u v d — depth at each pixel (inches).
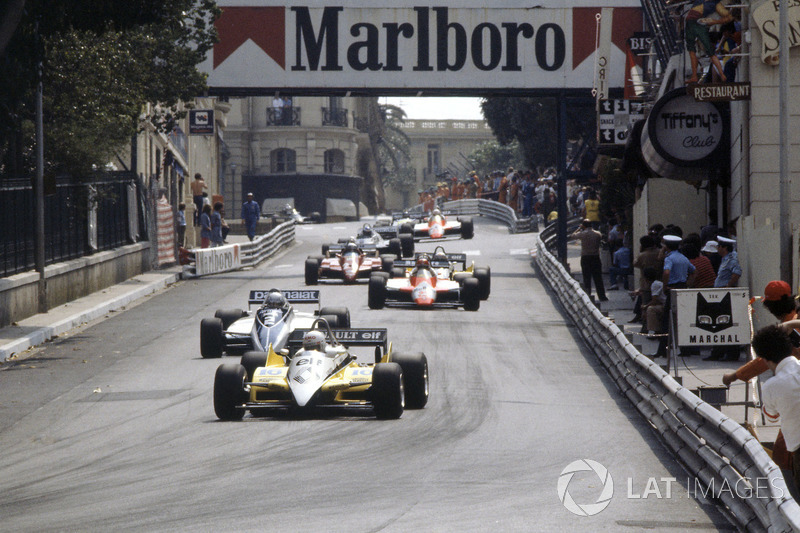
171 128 3784.5
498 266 4845.0
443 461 1379.2
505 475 1298.0
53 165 3437.5
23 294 3063.5
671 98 2775.6
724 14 2596.0
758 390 1574.8
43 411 1894.7
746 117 2578.7
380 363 1715.1
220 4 4574.3
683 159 2778.1
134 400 1956.2
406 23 4581.7
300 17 4579.2
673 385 1459.2
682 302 1844.2
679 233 2667.3
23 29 2704.2
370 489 1219.2
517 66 4601.4
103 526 1083.3
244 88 4584.2
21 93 2824.8
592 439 1545.3
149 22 2807.6
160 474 1346.0
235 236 7170.3
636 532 1046.4
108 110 3287.4
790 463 1146.0
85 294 3695.9
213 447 1502.2
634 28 4598.9
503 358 2411.4
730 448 1152.2
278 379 1696.6
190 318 3248.0
